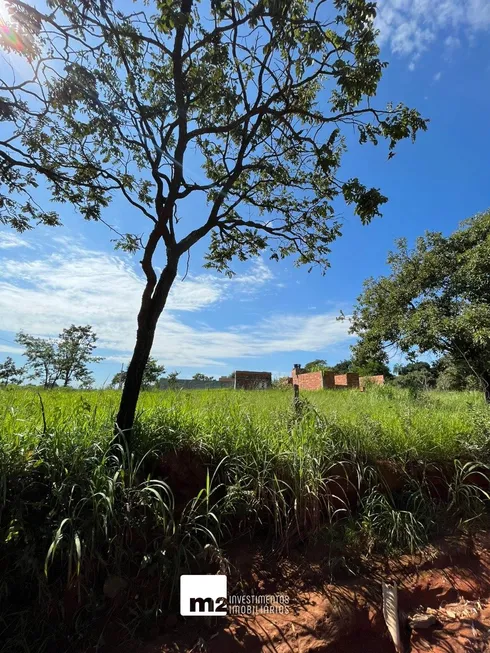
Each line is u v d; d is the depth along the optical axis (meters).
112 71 4.33
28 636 2.40
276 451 3.72
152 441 3.60
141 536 2.86
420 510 3.90
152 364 13.73
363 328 14.34
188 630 2.57
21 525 2.49
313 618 2.67
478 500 4.16
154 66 4.61
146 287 3.97
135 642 2.45
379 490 3.91
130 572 2.75
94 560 2.63
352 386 21.53
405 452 4.31
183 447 3.66
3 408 3.97
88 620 2.52
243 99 4.50
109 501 2.62
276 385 15.34
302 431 4.00
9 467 2.76
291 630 2.58
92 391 7.26
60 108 4.06
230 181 4.56
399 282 13.27
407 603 2.97
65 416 3.75
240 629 2.57
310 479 3.43
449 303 11.95
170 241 4.25
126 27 3.95
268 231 5.21
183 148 4.24
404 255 13.30
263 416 4.81
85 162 4.75
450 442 4.68
